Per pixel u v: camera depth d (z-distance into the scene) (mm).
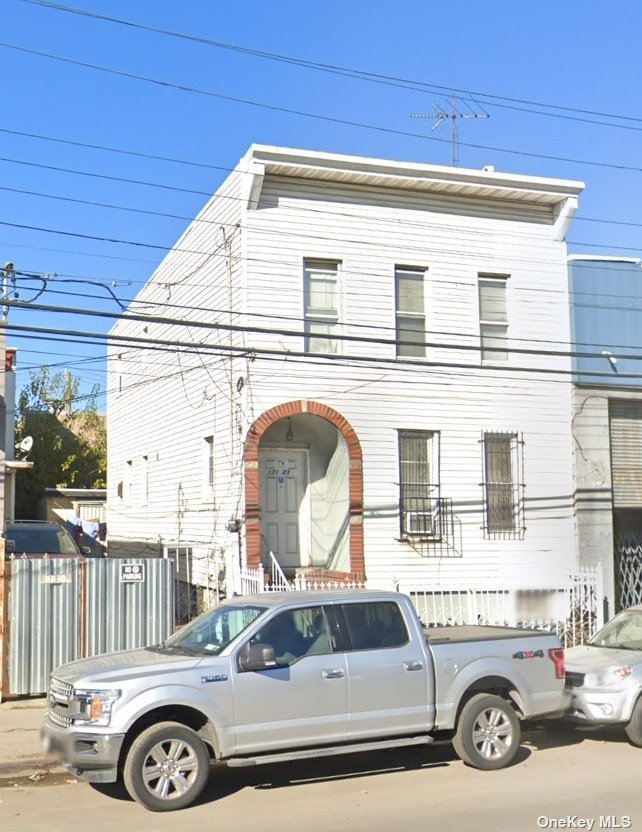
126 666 8984
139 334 25250
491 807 8547
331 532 19188
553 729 12398
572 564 19922
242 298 18078
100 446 37438
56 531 17812
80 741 8617
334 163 18438
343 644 9531
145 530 24312
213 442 19594
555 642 10695
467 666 10055
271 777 9812
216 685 8844
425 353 19406
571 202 20281
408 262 19391
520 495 19688
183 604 19625
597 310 20766
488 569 19281
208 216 20109
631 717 11125
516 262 20250
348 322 18750
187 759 8703
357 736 9375
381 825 7980
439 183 19344
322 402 18453
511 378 19953
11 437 23578
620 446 20859
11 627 13617
